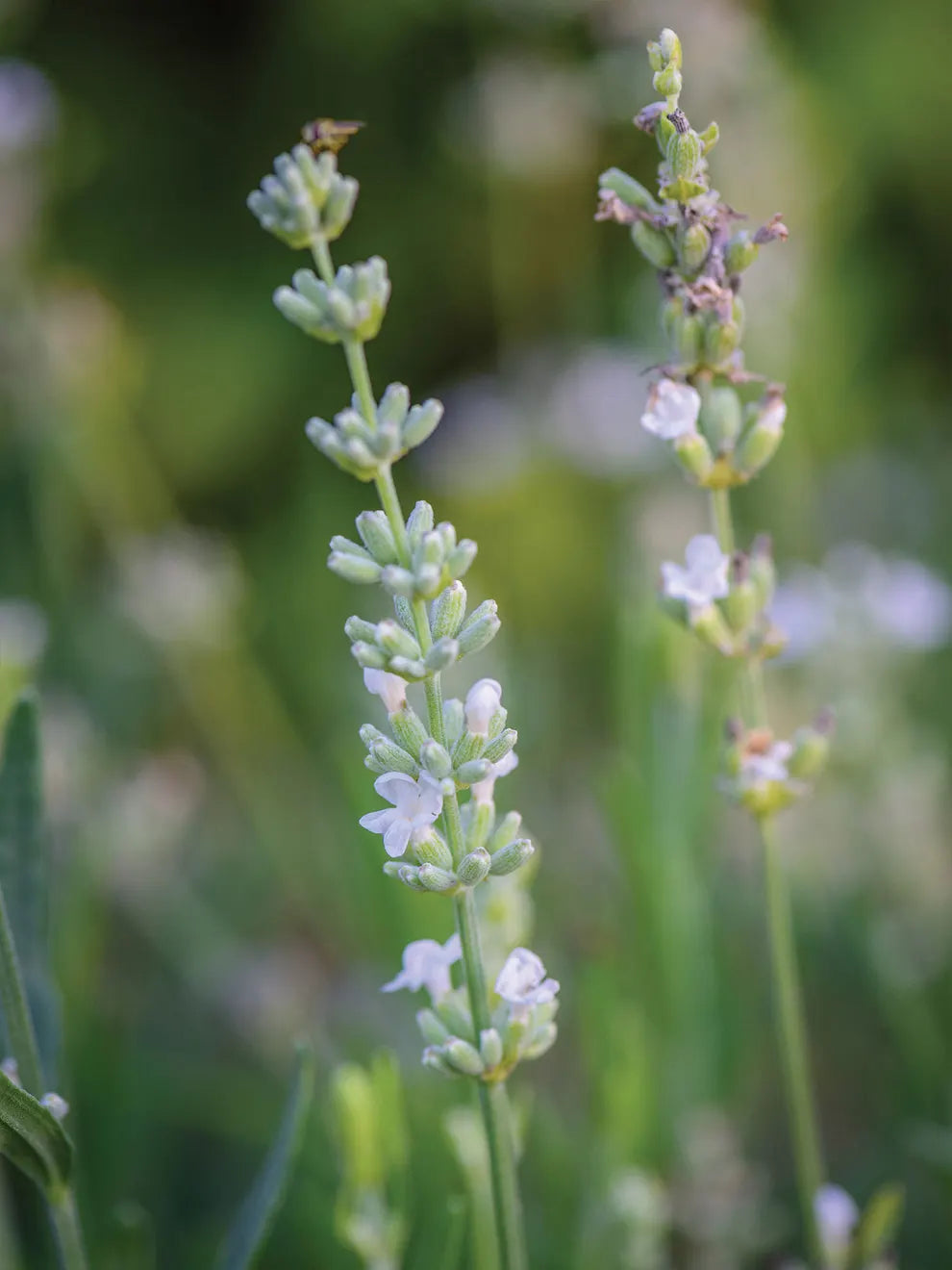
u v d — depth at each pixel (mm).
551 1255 490
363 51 1174
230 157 1224
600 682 936
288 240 383
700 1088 505
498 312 1144
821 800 662
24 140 772
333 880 666
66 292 844
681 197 407
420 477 1092
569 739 870
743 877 629
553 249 1021
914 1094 528
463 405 1067
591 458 942
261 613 989
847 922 593
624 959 519
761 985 623
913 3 1158
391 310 1197
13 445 791
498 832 391
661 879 500
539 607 1029
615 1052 478
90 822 628
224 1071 588
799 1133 440
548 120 909
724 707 505
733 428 422
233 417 1164
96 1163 508
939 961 601
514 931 440
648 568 691
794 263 823
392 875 386
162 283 1188
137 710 791
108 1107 510
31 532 800
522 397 1048
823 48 1166
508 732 388
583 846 686
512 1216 395
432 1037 393
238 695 813
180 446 1156
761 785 430
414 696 667
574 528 1035
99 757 691
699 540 428
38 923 410
